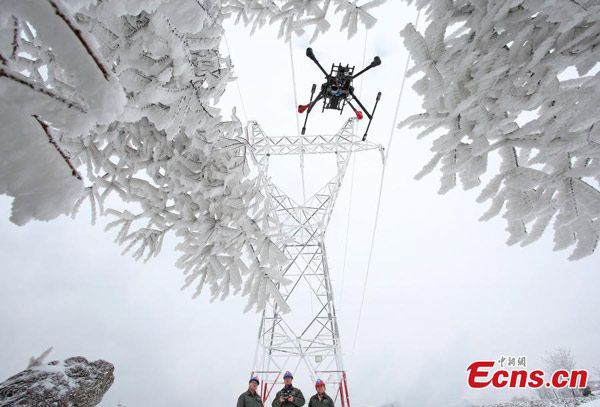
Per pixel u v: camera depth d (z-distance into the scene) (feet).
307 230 36.88
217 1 5.22
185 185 5.79
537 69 4.20
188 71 4.22
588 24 3.81
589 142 4.26
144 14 4.00
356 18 5.75
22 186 2.18
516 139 4.64
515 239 5.28
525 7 3.67
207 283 6.48
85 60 2.01
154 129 6.00
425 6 4.59
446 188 5.53
